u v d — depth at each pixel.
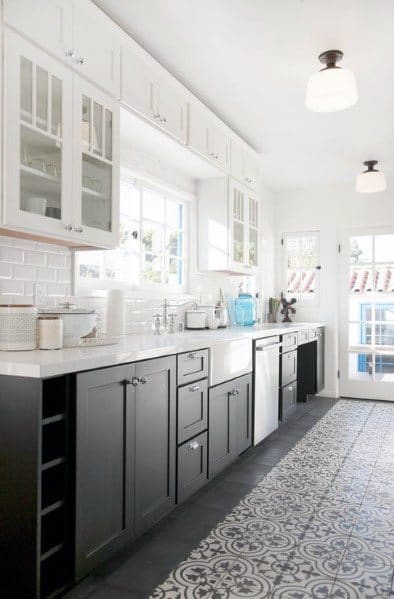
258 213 4.48
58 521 1.71
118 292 2.78
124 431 1.92
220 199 3.92
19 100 1.85
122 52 2.44
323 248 5.66
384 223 5.37
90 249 2.53
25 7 1.87
